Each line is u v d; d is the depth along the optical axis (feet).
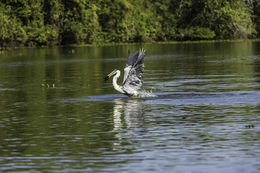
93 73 93.91
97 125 42.86
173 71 93.61
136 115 47.11
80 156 33.12
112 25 250.37
